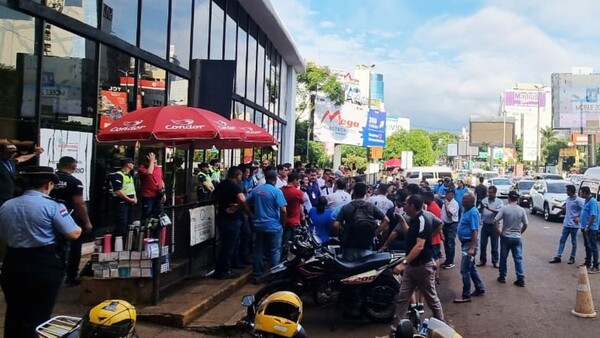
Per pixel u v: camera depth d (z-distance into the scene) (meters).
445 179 19.56
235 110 18.53
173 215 7.95
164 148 12.97
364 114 42.19
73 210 7.02
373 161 47.28
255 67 21.45
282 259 10.14
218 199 9.16
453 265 12.50
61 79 9.53
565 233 13.11
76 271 8.17
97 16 10.43
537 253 14.72
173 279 8.03
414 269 6.83
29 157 8.12
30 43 8.84
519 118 119.00
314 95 37.66
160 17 12.96
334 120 38.56
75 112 9.88
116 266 7.14
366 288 7.55
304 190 12.72
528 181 32.56
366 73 85.50
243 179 12.02
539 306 8.77
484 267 12.52
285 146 28.62
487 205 12.73
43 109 9.14
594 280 10.99
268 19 20.81
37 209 4.78
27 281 4.71
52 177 4.99
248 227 10.45
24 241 4.75
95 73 10.40
